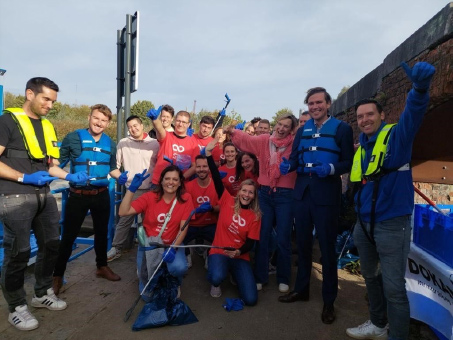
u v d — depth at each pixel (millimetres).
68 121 23344
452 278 2502
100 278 4020
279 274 3898
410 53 3861
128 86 5098
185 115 4652
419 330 3092
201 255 4730
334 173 3068
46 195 3029
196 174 4391
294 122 3770
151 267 3322
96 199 3750
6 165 2750
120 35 5289
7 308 3260
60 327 3002
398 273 2508
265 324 3176
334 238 3242
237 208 3633
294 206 3426
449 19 3023
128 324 3084
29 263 4098
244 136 4145
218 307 3475
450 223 2658
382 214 2537
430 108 3520
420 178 4426
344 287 3990
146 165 4691
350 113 6676
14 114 2850
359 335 2953
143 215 3521
